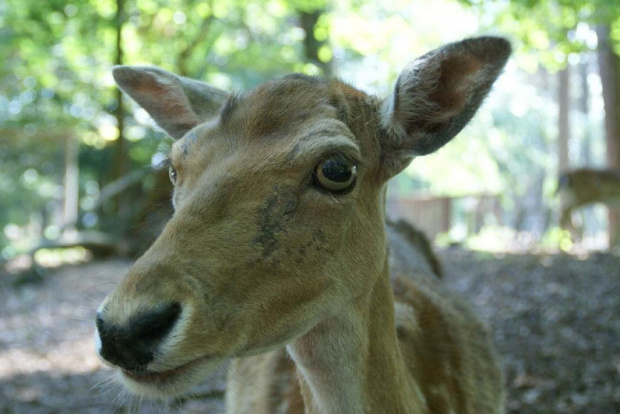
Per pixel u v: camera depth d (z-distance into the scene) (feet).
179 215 8.28
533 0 35.27
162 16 52.08
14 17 49.26
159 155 12.48
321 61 51.08
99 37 52.24
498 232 76.54
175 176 9.70
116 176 52.65
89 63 56.80
